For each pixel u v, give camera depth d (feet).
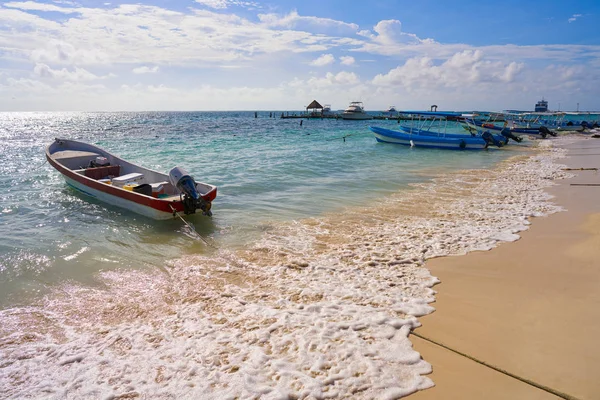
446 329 14.47
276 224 28.99
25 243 25.08
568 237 24.76
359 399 10.89
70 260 22.31
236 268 20.93
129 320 15.81
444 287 18.15
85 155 45.09
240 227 28.30
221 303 16.98
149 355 13.25
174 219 30.09
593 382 11.36
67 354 13.52
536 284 18.21
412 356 12.80
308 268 20.67
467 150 84.94
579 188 41.11
